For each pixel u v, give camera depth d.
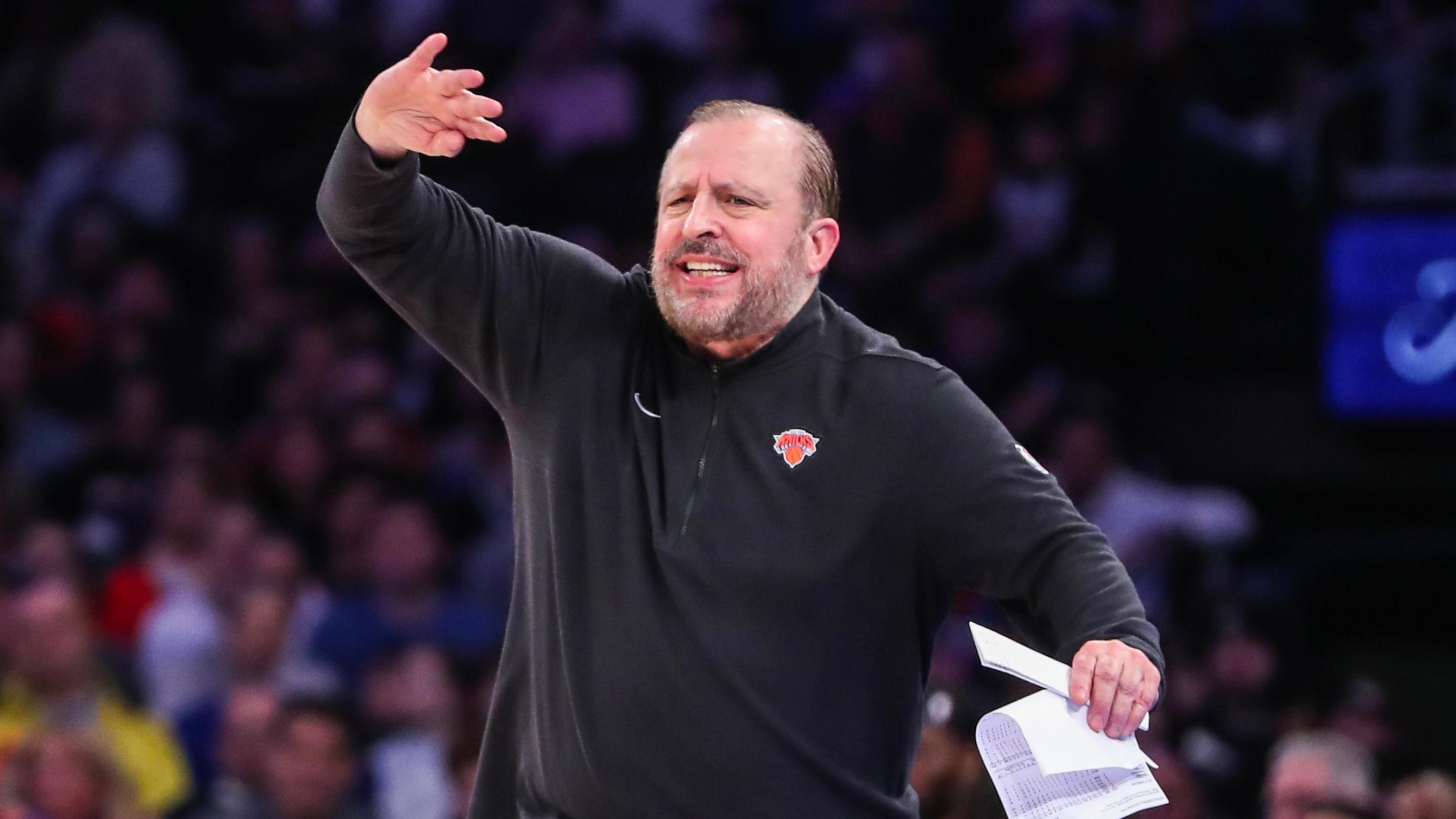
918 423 10.65
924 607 10.85
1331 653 31.72
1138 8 37.00
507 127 36.56
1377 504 32.31
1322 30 35.00
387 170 10.38
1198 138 33.16
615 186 35.41
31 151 37.38
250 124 38.88
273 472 30.30
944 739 17.64
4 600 23.94
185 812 22.62
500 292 11.00
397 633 26.84
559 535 10.73
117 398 31.70
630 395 10.95
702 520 10.53
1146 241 33.06
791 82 37.91
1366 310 31.28
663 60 37.50
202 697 25.39
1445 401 31.05
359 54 39.81
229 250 35.56
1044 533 10.55
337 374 32.56
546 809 10.76
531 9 39.03
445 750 23.41
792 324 10.91
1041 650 10.95
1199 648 26.36
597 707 10.44
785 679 10.32
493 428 32.69
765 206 10.70
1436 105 33.34
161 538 28.19
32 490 29.34
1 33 38.66
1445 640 31.67
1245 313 33.44
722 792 10.23
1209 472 32.66
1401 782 22.14
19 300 34.59
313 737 21.39
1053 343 33.50
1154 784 10.29
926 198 34.25
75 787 19.70
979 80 37.62
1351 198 31.61
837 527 10.52
